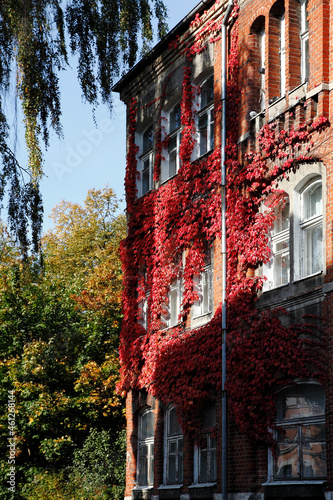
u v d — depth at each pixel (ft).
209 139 68.33
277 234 55.47
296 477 49.83
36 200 64.39
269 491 51.11
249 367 53.98
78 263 139.95
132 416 76.18
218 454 58.23
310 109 51.03
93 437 93.76
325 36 50.88
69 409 103.50
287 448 50.98
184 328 67.31
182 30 73.00
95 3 66.18
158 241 72.64
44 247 140.77
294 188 52.95
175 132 75.66
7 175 63.62
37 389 99.91
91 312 108.78
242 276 57.72
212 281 64.59
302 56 55.62
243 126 60.59
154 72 79.25
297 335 49.60
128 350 77.15
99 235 142.61
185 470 63.93
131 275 79.00
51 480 90.22
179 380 64.54
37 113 63.72
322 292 48.19
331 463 45.11
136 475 74.95
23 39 62.44
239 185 59.52
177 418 66.64
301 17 56.03
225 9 65.92
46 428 99.04
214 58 67.82
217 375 58.13
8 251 101.71
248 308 56.24
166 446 69.41
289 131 53.57
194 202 66.49
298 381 49.88
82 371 102.78
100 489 87.97
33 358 100.42
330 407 45.88
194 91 71.31
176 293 71.36
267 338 52.42
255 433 53.16
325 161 49.34
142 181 82.33
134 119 83.46
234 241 58.85
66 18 65.26
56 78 64.69
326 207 48.78
